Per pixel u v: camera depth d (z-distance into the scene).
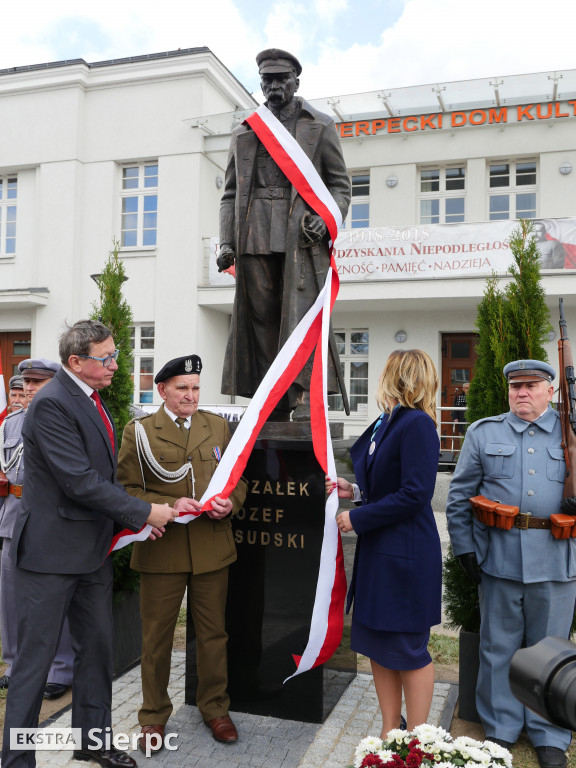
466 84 14.16
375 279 13.99
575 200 14.69
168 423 3.39
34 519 2.85
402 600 2.79
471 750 2.11
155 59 15.91
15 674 2.79
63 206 16.53
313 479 3.38
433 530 2.86
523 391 3.26
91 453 2.95
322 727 3.34
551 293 12.80
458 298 13.75
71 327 3.04
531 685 0.94
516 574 3.13
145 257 16.11
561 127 14.73
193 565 3.21
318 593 3.11
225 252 3.79
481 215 15.26
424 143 15.54
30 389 4.02
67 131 16.52
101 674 3.04
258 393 3.39
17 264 17.20
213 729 3.22
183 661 4.33
